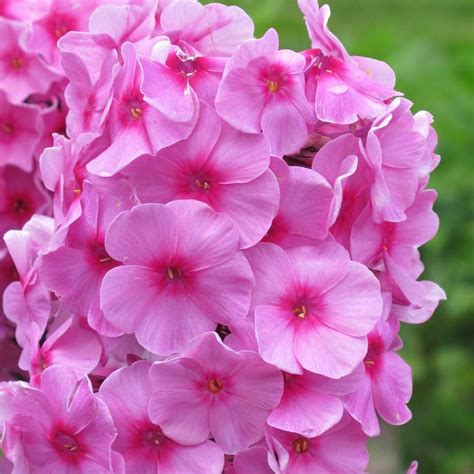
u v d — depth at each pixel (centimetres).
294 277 33
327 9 35
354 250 34
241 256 33
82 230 34
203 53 36
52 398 34
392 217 34
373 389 35
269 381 33
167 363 32
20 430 34
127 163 33
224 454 34
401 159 34
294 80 34
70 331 35
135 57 33
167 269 33
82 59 36
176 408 33
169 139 33
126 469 33
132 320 33
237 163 33
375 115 34
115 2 42
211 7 35
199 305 33
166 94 33
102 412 33
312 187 33
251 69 33
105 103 34
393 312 37
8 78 43
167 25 35
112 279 33
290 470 34
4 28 43
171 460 33
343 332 33
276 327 33
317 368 33
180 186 33
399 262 36
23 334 37
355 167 33
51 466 34
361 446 34
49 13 43
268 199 33
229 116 33
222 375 33
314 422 33
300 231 33
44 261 35
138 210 32
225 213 33
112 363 35
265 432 33
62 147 35
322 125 34
